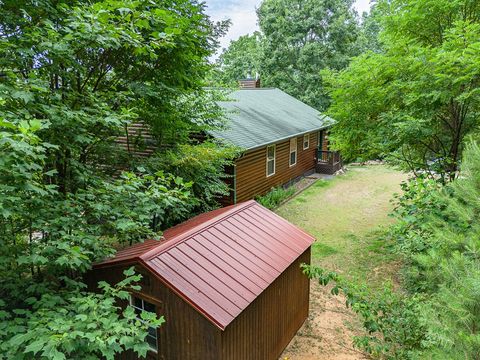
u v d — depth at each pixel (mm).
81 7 5027
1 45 4035
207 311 4059
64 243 3680
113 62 5957
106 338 3021
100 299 3631
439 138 8398
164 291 4426
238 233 5684
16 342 2875
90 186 5387
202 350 4266
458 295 2285
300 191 15445
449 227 3297
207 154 8422
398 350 3891
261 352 5133
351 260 9023
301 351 5922
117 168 7211
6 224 4027
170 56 6078
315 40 26672
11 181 3348
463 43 6637
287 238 6082
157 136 8148
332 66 25734
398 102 7785
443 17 7891
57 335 2781
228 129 11258
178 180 4844
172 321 4449
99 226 4637
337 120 8852
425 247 4977
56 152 5180
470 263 2379
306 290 6551
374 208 12977
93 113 5301
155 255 4547
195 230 5332
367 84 7859
